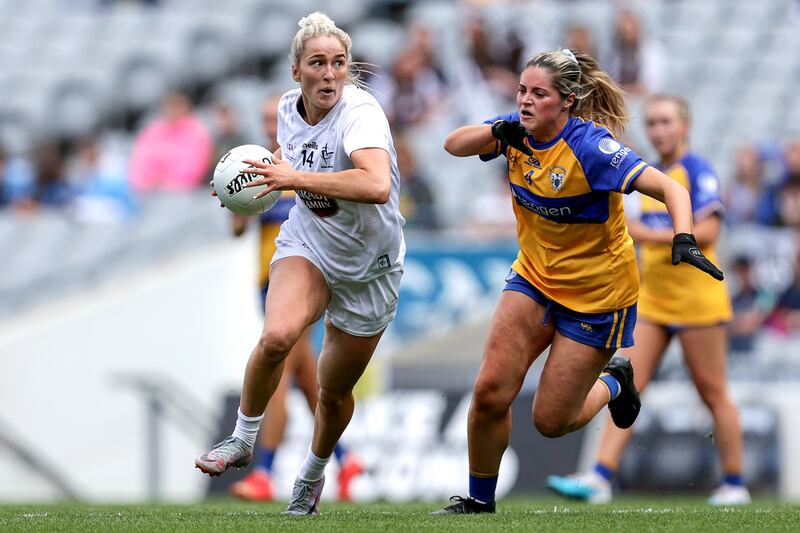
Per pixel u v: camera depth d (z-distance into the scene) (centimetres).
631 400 2062
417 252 4016
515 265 1892
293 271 1794
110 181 4912
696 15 5741
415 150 4825
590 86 1803
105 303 4144
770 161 4488
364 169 1695
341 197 1681
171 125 5075
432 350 3756
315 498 2012
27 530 1714
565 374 1844
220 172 1789
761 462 3569
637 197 2853
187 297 4112
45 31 6256
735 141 5097
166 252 4584
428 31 5031
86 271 4591
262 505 2517
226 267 4106
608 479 2667
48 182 5047
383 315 1861
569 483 2650
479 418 1867
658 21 5681
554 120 1755
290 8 6056
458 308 3994
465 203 4628
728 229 4219
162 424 4088
